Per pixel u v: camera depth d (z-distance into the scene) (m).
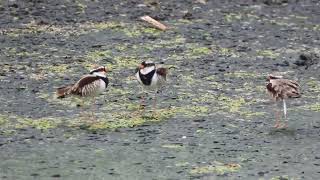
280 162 14.51
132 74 21.19
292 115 17.73
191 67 22.03
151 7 28.75
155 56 23.11
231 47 24.42
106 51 23.41
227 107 18.36
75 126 16.69
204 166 14.20
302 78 21.23
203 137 16.02
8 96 18.83
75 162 14.34
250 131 16.52
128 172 13.84
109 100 18.80
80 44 24.03
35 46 23.61
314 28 27.41
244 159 14.65
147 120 17.22
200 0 30.14
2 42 23.86
